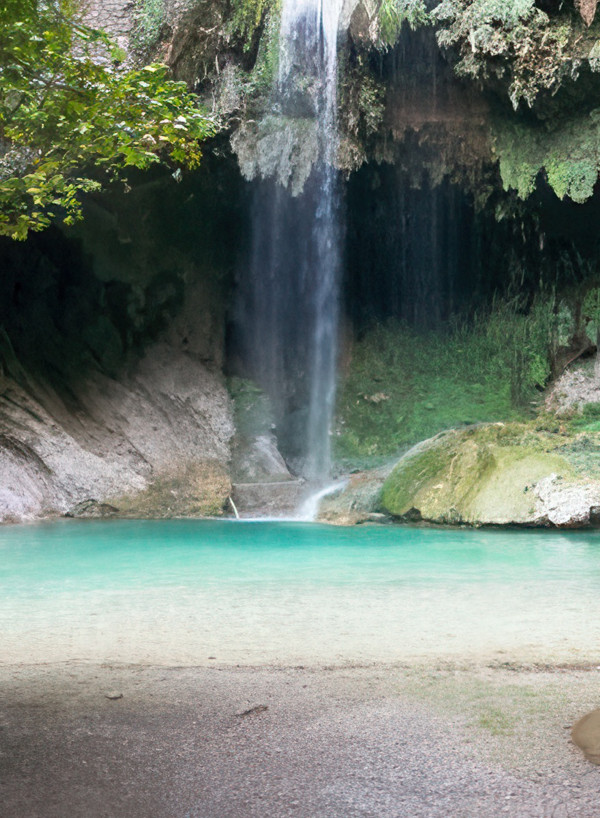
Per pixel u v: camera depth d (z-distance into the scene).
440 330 21.73
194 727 3.47
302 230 21.47
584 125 16.02
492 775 2.94
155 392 19.59
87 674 4.36
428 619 6.04
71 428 17.66
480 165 17.88
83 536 12.66
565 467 13.77
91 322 19.59
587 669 4.41
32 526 14.25
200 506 16.75
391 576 8.45
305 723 3.51
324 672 4.38
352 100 16.66
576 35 14.46
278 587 7.74
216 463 18.53
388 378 21.31
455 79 16.52
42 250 19.09
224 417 19.97
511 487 13.60
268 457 19.36
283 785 2.88
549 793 2.78
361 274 22.41
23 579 8.40
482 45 14.73
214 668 4.49
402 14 15.09
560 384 19.75
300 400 21.75
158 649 5.05
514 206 18.95
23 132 7.53
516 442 14.62
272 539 12.16
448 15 14.94
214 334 21.00
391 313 22.22
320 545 11.40
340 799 2.76
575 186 16.17
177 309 20.56
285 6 16.11
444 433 15.59
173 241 20.22
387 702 3.80
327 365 21.89
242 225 20.83
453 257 21.66
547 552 10.45
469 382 20.75
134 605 6.78
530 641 5.21
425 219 21.56
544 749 3.18
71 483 16.50
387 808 2.69
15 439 16.39
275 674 4.34
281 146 16.64
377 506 15.00
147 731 3.43
